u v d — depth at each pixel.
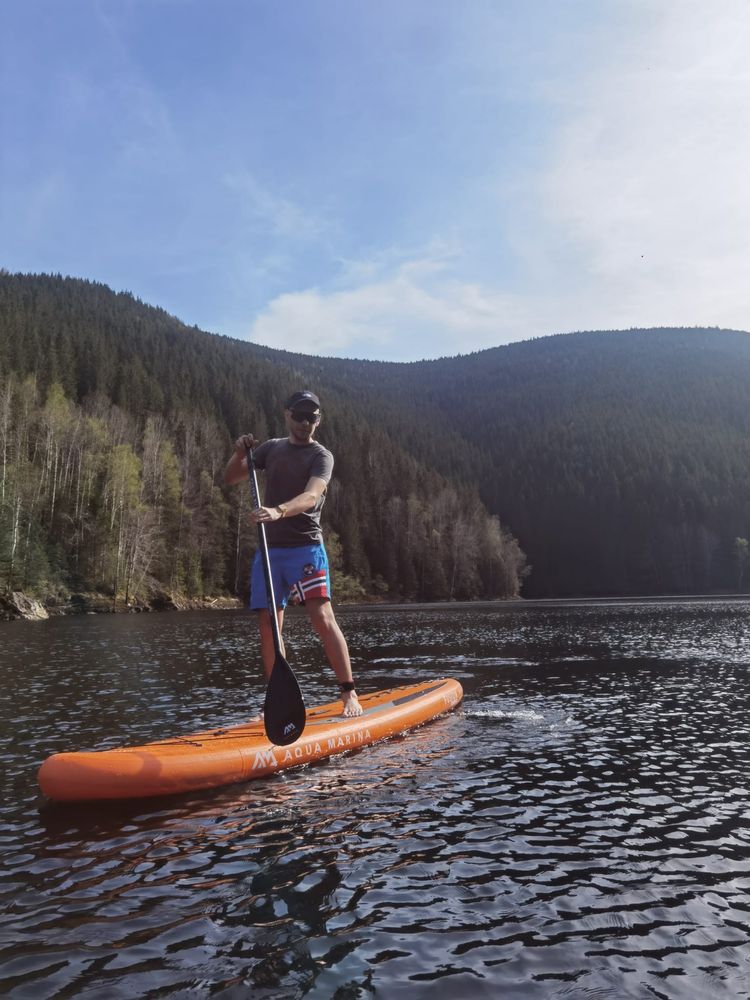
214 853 3.49
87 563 48.81
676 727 6.82
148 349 112.62
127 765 4.37
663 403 174.75
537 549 113.38
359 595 73.19
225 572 62.47
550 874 3.24
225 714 7.49
